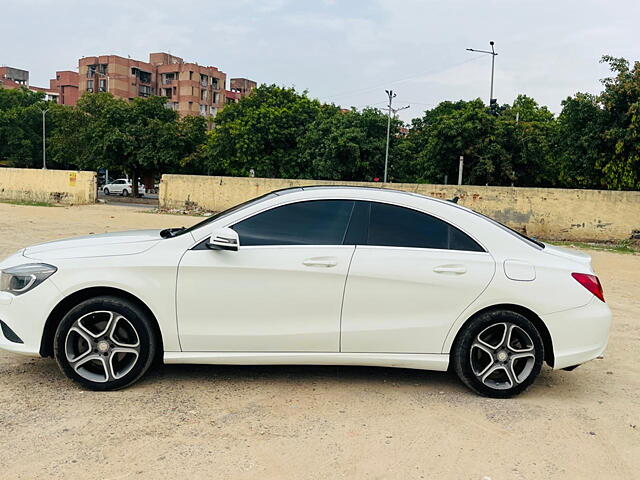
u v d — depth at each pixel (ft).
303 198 14.03
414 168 132.36
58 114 154.61
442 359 13.57
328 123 121.29
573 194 54.80
